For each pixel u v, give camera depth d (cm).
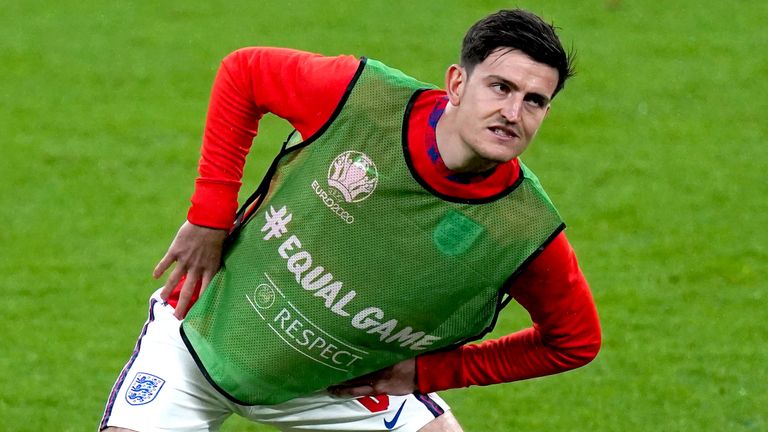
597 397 1396
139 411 877
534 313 837
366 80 797
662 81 2588
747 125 2373
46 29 2845
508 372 880
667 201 2023
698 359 1495
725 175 2136
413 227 798
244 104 843
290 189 827
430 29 2873
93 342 1516
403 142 785
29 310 1603
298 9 3006
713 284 1722
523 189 793
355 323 834
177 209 1970
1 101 2419
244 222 866
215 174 851
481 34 749
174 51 2717
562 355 855
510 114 737
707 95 2520
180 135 2277
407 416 935
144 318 1591
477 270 805
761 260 1800
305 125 816
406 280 812
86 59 2661
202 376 892
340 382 891
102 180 2073
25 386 1391
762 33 2883
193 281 881
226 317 866
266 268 843
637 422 1338
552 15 2980
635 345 1531
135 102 2438
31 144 2211
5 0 3048
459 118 759
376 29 2867
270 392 882
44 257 1777
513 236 796
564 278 809
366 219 803
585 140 2284
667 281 1731
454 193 787
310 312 836
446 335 844
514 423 1332
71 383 1405
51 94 2464
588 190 2067
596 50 2753
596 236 1889
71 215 1934
